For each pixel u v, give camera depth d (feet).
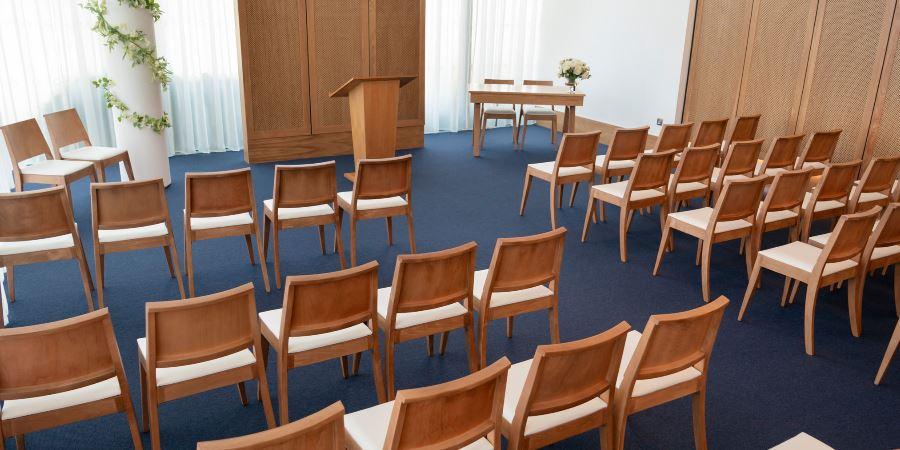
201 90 25.43
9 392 7.24
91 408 7.84
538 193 22.08
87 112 23.39
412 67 26.94
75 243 12.26
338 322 8.96
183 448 9.24
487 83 28.53
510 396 7.83
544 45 33.83
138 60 19.49
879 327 13.39
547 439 7.59
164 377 8.20
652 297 14.46
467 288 9.99
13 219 11.51
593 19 30.40
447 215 19.56
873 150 20.83
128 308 13.23
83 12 22.59
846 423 10.23
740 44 24.12
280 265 15.61
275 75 24.34
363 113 18.38
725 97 25.08
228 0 25.08
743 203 14.02
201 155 25.82
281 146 25.17
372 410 7.59
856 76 20.86
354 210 14.66
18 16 20.90
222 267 15.39
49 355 7.27
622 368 8.65
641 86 28.50
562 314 13.57
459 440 6.54
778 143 17.38
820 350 12.41
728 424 10.11
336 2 24.64
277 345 9.23
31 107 21.68
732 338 12.76
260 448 5.23
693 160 16.38
